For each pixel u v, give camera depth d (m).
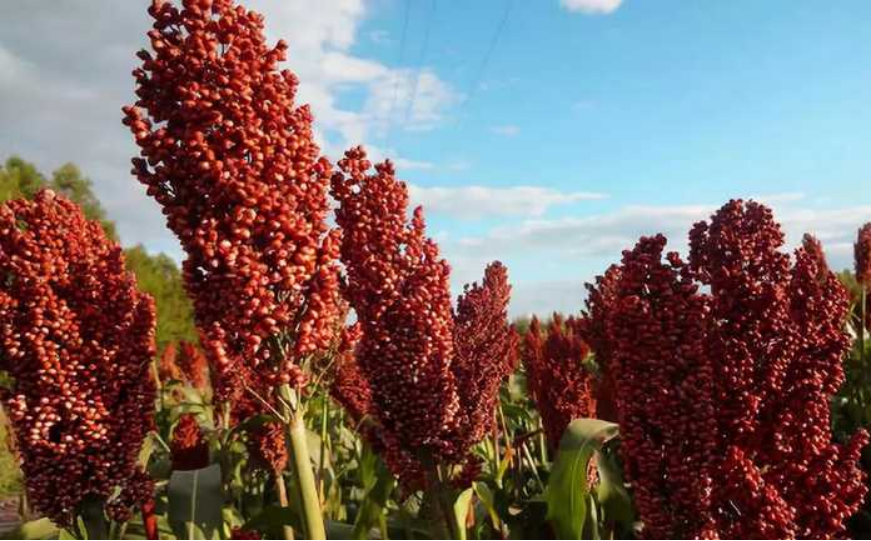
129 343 0.51
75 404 0.48
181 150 0.44
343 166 0.50
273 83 0.45
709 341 0.47
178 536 0.51
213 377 0.84
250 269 0.42
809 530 0.46
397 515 0.54
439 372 0.49
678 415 0.42
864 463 0.73
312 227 0.45
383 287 0.48
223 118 0.43
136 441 0.51
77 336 0.49
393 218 0.49
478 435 0.53
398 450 0.50
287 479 0.87
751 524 0.43
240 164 0.43
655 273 0.43
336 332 0.52
